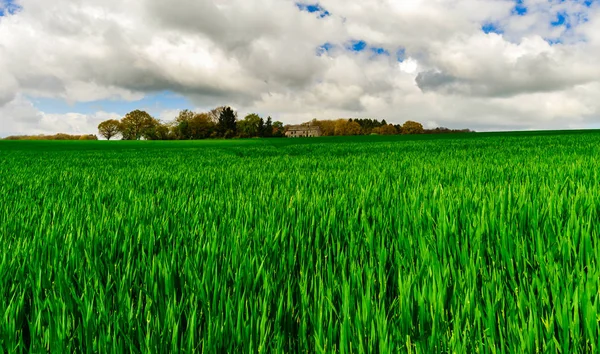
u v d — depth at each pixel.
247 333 1.52
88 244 2.71
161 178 7.54
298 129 173.88
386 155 14.38
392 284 2.13
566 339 1.37
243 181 6.59
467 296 1.67
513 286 1.89
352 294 1.84
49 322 1.62
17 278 2.20
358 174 7.03
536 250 2.34
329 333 1.51
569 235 2.33
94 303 1.92
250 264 2.20
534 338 1.39
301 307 1.84
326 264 2.31
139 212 3.71
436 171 6.87
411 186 5.17
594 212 3.07
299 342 1.56
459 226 2.98
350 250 2.49
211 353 1.46
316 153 19.50
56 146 57.84
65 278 2.10
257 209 3.69
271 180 6.53
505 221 2.84
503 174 6.03
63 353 1.48
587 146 15.20
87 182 7.04
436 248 2.46
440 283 1.82
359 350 1.37
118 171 9.86
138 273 2.25
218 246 2.61
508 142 27.28
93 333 1.61
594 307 1.46
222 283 2.00
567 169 6.04
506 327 1.57
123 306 1.76
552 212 3.04
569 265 2.13
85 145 60.53
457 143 29.05
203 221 3.50
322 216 3.38
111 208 4.30
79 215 3.79
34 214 3.87
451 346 1.39
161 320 1.71
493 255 2.36
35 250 2.57
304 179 6.39
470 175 6.11
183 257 2.48
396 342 1.45
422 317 1.62
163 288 2.13
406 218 3.17
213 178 7.25
